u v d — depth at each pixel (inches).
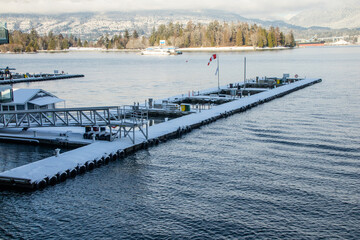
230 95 3794.3
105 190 1470.2
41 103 2474.2
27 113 2076.8
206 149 1983.3
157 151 1957.4
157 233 1173.1
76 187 1497.3
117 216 1273.4
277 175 1599.4
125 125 2005.4
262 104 3351.4
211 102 3550.7
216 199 1386.6
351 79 5182.1
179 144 2085.4
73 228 1204.5
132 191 1461.6
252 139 2156.7
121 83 5310.0
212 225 1211.2
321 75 5871.1
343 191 1432.1
